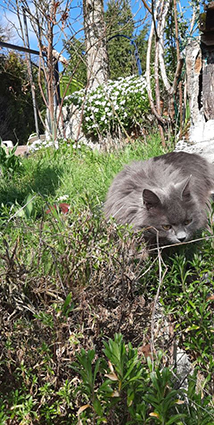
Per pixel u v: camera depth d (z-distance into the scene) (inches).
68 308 28.2
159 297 32.0
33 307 28.1
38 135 117.8
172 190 38.8
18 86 217.6
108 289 29.7
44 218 35.9
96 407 23.6
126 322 29.9
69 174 67.7
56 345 27.7
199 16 66.4
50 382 27.2
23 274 28.7
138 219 39.2
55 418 27.6
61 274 29.5
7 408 26.6
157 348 30.5
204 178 46.2
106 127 99.7
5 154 75.5
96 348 29.0
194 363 30.1
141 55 206.4
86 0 107.9
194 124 68.7
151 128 90.7
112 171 61.8
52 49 101.0
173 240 37.7
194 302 31.3
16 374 27.4
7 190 63.7
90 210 32.8
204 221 40.3
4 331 27.4
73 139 105.0
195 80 72.2
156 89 75.9
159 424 23.8
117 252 31.1
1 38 206.1
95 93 105.1
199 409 24.7
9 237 34.6
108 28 112.7
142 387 23.9
